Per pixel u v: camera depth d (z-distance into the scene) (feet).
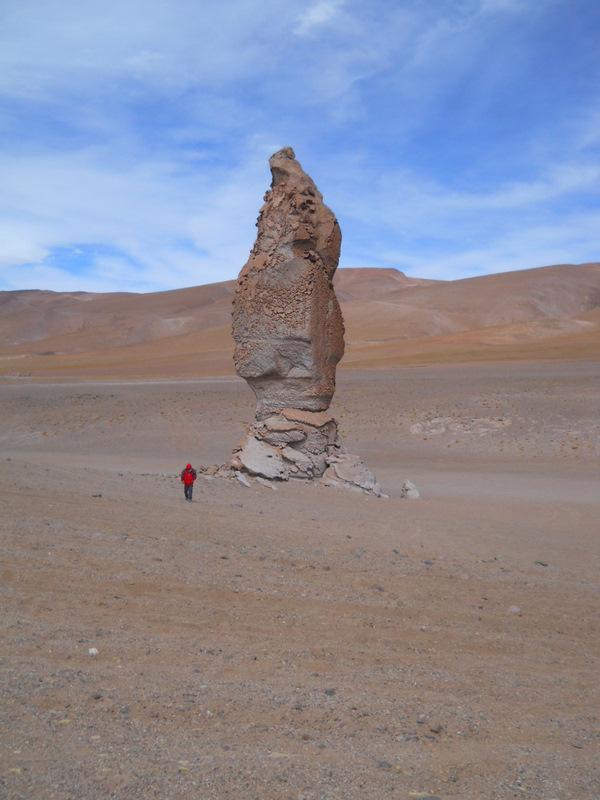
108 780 18.02
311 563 44.11
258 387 87.76
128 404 170.50
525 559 52.29
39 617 29.50
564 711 25.58
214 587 36.83
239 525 53.52
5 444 144.46
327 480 83.92
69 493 56.75
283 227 84.07
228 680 25.16
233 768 19.08
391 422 154.30
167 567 39.06
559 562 52.24
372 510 69.72
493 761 20.80
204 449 138.31
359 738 21.61
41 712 21.31
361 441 144.97
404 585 41.52
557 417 148.46
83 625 29.19
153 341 522.06
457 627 35.04
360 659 29.07
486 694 26.48
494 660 30.81
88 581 35.04
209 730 21.33
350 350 370.94
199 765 19.11
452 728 22.99
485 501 81.92
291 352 85.30
